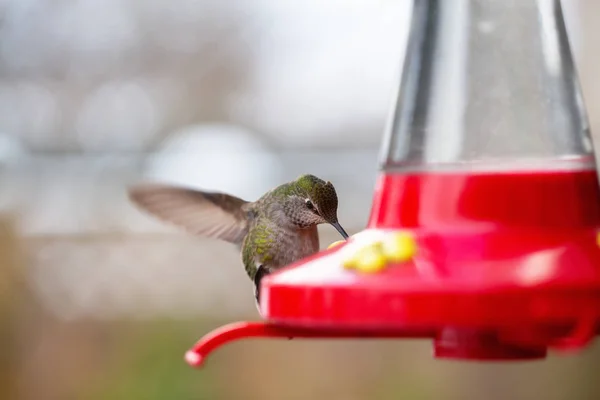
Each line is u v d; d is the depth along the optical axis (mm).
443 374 14203
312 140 21266
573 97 4941
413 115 4949
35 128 20625
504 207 4621
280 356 14398
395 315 4070
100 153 20469
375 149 20828
